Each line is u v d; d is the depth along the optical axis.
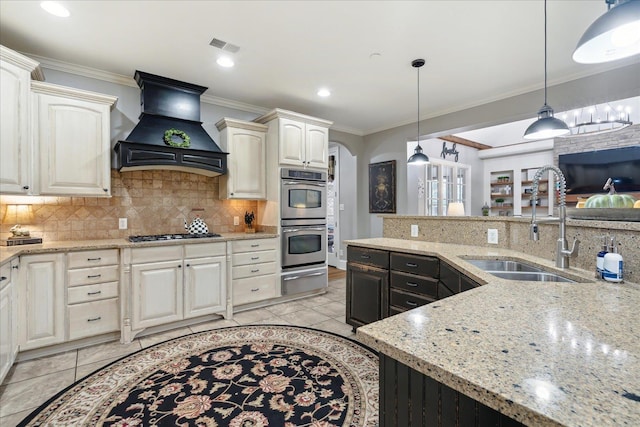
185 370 2.23
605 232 1.52
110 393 1.96
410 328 0.85
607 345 0.74
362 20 2.34
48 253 2.45
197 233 3.49
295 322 3.20
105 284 2.69
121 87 3.29
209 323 3.18
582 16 2.28
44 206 2.90
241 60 2.95
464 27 2.43
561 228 1.69
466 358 0.67
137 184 3.38
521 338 0.78
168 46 2.69
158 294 2.89
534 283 1.38
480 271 1.65
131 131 3.19
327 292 4.36
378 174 5.37
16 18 2.28
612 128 4.73
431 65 3.06
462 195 7.29
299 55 2.86
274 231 3.81
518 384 0.57
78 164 2.73
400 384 0.81
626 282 1.38
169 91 3.27
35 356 2.43
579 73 3.17
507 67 3.09
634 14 1.07
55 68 2.95
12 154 2.28
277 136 3.78
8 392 1.97
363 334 0.82
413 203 5.78
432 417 0.75
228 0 2.11
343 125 5.22
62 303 2.50
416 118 4.77
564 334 0.81
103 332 2.67
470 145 7.21
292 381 2.10
